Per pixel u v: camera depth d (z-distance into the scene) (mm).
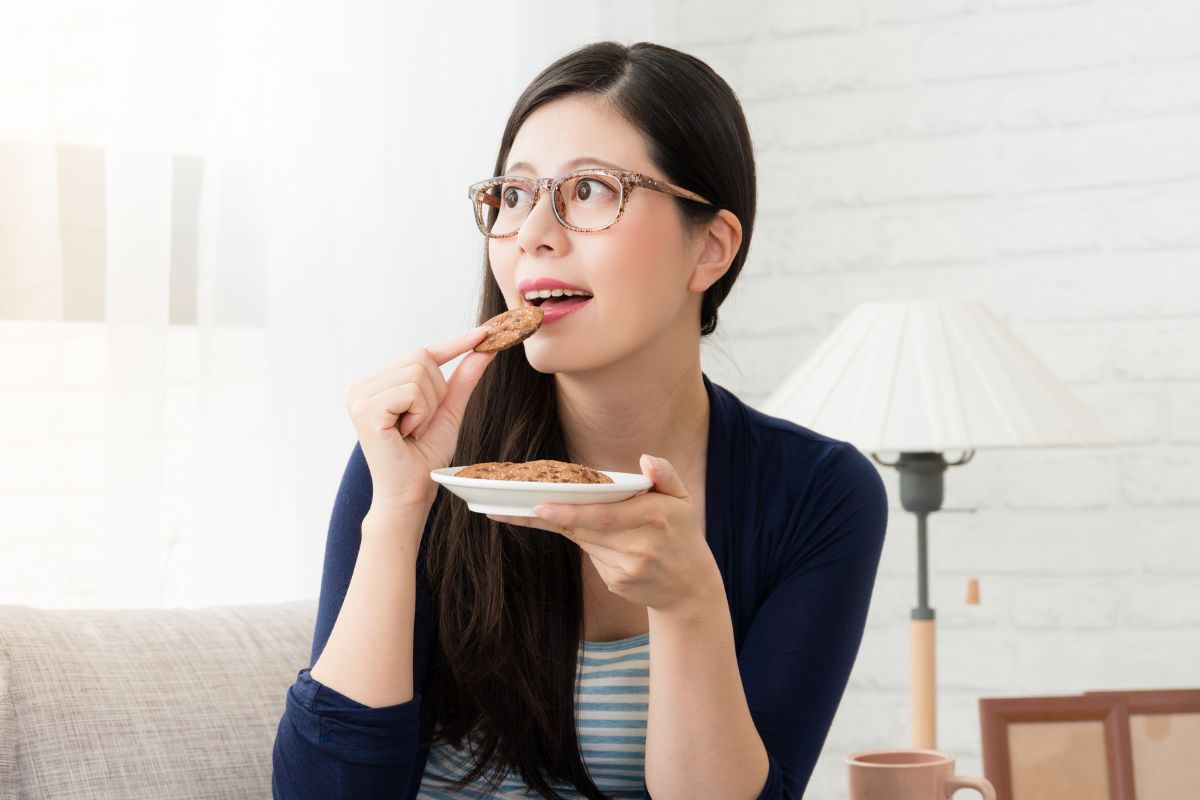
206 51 1684
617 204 1062
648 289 1079
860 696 2316
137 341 1538
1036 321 2242
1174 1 2188
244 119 1736
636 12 2361
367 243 1886
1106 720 1462
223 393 1703
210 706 1183
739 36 2426
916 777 1185
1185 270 2172
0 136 1474
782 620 1214
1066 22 2240
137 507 1530
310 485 1766
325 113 1811
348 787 1076
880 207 2338
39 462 1515
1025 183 2256
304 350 1768
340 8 1849
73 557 1524
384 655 1081
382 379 1068
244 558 1708
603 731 1193
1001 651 2242
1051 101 2246
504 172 1167
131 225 1540
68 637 1166
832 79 2369
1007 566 2244
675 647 1011
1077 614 2207
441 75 2004
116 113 1546
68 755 1088
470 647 1198
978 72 2287
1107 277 2209
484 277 1241
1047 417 1641
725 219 1155
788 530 1256
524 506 871
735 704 1035
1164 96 2189
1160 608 2172
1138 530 2184
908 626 2291
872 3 2350
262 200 1750
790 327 2383
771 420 1353
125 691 1146
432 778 1261
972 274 2281
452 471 910
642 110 1090
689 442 1264
